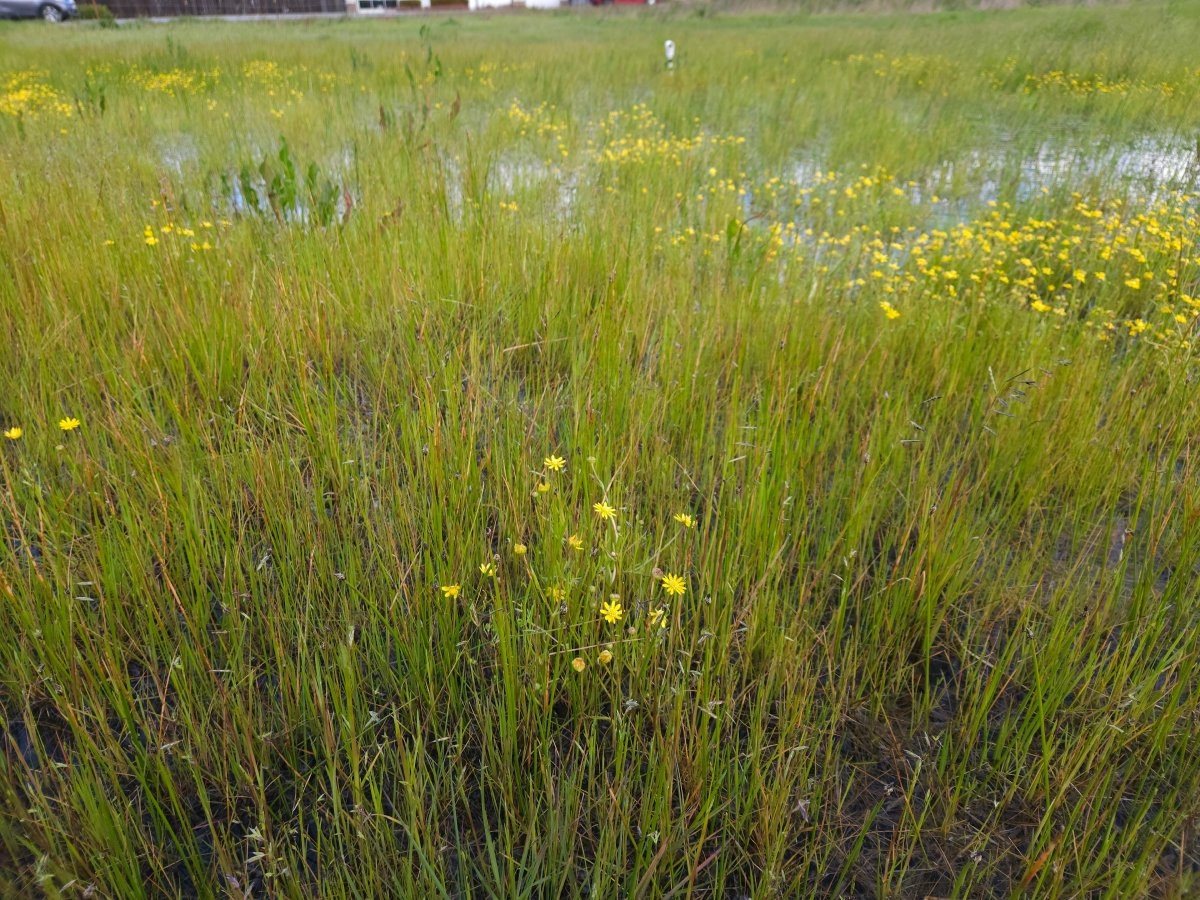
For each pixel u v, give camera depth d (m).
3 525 2.40
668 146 8.16
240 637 2.19
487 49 16.81
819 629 2.49
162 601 2.35
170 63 13.70
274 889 1.74
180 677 2.06
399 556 2.58
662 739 1.95
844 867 1.81
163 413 3.18
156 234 4.77
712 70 13.52
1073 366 3.53
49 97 10.18
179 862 1.87
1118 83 11.62
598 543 2.43
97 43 18.09
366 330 3.82
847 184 7.48
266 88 11.83
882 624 2.46
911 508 2.82
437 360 3.41
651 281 4.44
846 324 3.86
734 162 7.82
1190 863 1.89
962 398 3.45
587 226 5.21
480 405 3.13
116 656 2.20
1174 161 8.15
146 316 3.64
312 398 3.16
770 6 31.91
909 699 2.35
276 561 2.52
